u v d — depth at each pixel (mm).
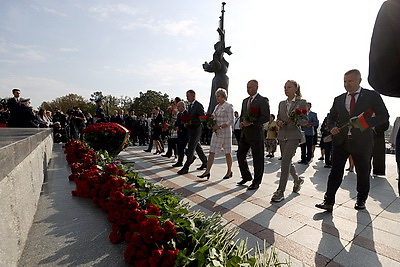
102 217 2211
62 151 7613
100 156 4281
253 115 3865
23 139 1867
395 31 1046
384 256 1980
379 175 5574
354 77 2936
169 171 5469
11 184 1470
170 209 1829
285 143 3480
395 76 1082
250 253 1979
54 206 2479
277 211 2979
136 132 12414
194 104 5273
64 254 1586
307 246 2125
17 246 1455
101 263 1495
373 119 2691
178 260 1276
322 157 8031
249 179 4336
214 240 1479
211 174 5262
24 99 6871
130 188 2361
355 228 2521
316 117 7270
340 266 1828
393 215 2914
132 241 1487
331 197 3006
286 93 3674
